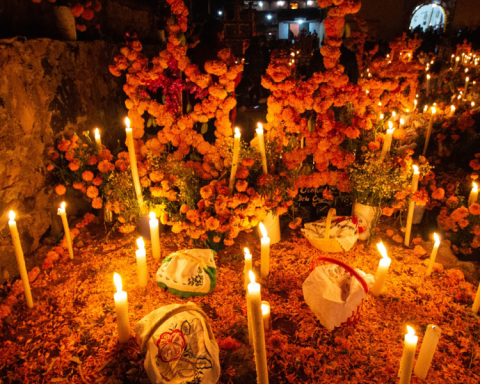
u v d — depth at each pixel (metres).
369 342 2.57
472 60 9.20
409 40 5.26
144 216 3.60
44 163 3.65
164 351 2.24
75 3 4.33
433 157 5.07
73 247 3.64
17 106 3.26
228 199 3.21
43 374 2.36
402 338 2.60
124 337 2.54
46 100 3.63
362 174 3.60
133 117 3.65
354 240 3.38
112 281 3.18
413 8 21.16
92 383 2.30
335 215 3.75
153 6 6.75
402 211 3.90
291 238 3.79
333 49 3.21
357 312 2.66
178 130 3.50
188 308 2.39
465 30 12.66
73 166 3.62
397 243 3.69
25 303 2.92
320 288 2.65
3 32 3.46
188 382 2.16
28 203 3.43
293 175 3.54
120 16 5.70
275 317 2.80
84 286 3.12
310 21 25.48
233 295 3.01
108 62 4.83
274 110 3.43
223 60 3.23
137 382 2.28
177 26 3.30
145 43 6.43
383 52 10.59
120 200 3.62
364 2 21.39
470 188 4.35
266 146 3.55
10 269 3.17
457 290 3.03
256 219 3.35
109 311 2.87
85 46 4.29
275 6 27.09
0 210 3.09
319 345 2.54
